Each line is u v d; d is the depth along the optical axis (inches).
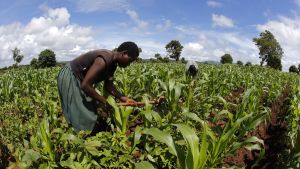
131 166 126.4
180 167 97.4
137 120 201.9
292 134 161.6
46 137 124.6
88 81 145.9
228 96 318.3
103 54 148.8
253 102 205.3
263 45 2068.2
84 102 153.2
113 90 168.1
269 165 142.8
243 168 106.5
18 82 371.9
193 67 277.3
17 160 144.9
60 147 145.0
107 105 157.8
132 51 150.3
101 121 176.6
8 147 156.7
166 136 100.0
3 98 276.8
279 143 153.1
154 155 135.6
